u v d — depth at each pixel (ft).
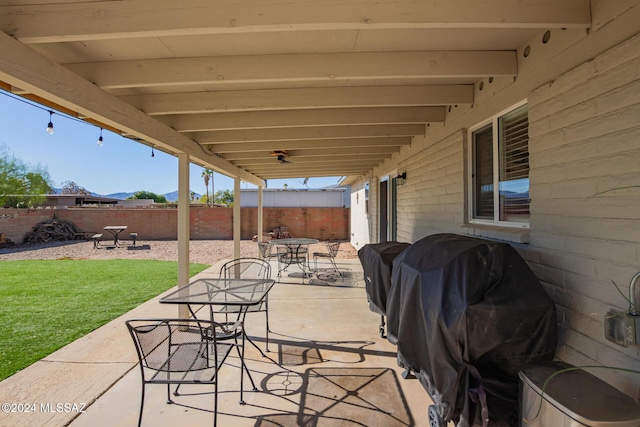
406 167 17.15
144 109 10.37
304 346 11.23
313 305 15.97
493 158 9.34
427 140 14.07
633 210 4.93
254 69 8.02
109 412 7.65
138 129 10.03
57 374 9.39
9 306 16.19
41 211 48.47
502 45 7.74
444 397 5.20
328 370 9.54
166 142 11.87
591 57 5.70
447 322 5.22
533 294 5.50
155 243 46.14
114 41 7.18
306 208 51.08
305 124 12.40
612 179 5.28
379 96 10.19
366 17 5.62
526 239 7.52
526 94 7.55
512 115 8.67
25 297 17.93
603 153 5.45
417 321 6.17
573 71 6.08
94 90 8.11
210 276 23.04
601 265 5.48
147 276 23.66
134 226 51.44
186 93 10.37
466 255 6.03
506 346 5.27
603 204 5.45
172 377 7.75
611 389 4.62
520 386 5.13
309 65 7.97
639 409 4.18
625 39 5.07
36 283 21.43
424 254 6.95
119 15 5.83
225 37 7.14
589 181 5.73
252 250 39.04
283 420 7.32
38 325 13.35
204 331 8.63
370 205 27.61
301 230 51.13
